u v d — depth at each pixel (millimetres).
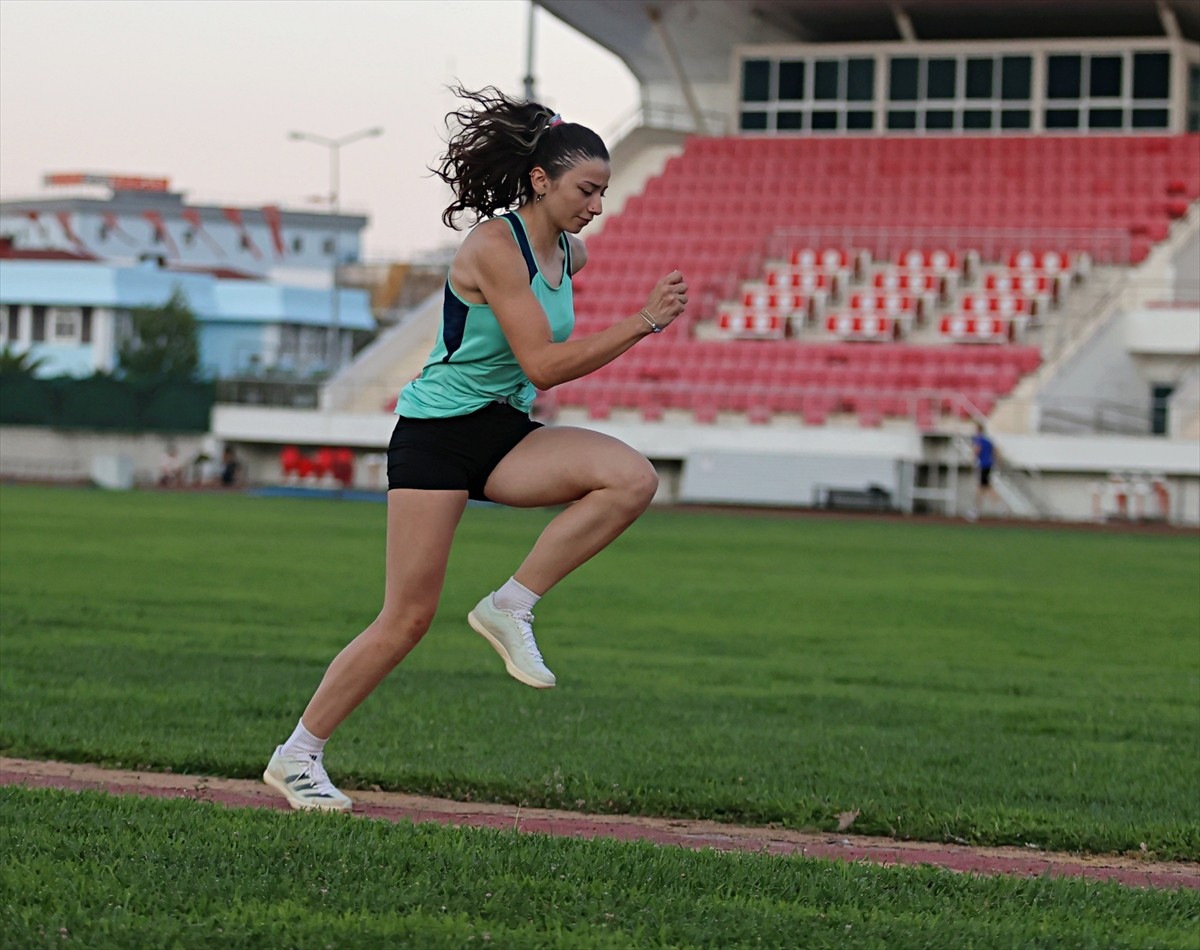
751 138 52906
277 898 5309
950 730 10609
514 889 5449
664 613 17641
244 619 15820
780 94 53344
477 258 6402
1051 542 30500
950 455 40312
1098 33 53562
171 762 8539
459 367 6570
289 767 7117
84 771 8469
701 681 12695
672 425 41531
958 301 45250
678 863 5945
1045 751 9797
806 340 45188
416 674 12719
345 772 8242
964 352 42781
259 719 10070
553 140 6453
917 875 5961
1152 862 7094
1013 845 7332
